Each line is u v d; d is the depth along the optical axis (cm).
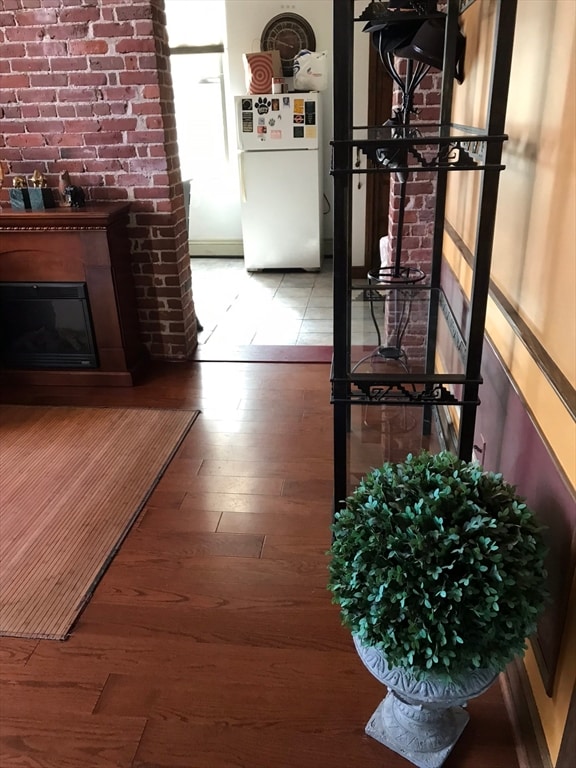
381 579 114
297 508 224
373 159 150
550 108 132
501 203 176
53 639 172
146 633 173
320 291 494
